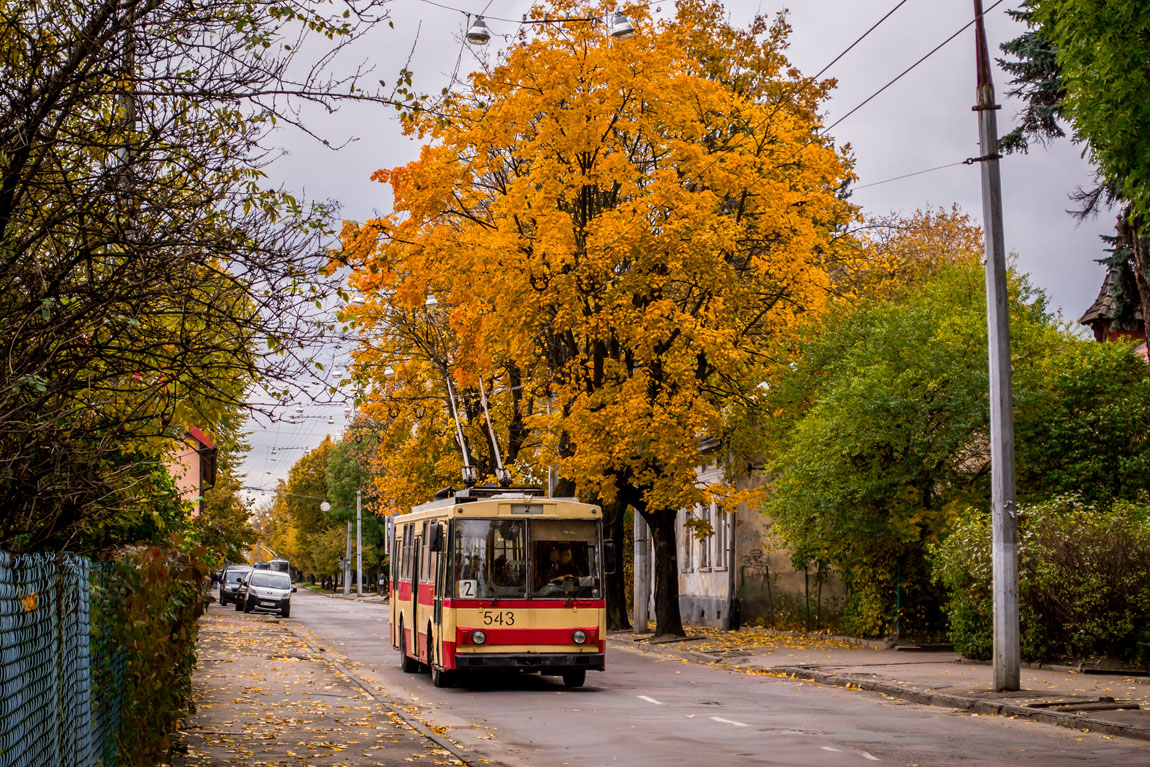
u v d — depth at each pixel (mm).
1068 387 27203
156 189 7262
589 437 30703
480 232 30953
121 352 7223
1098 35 12805
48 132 6965
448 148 30969
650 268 29984
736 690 20578
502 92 30656
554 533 20875
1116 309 30359
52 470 6895
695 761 12461
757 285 32188
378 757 12188
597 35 30781
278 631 39156
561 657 20453
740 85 35312
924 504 27797
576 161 30719
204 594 11664
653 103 30422
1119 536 21859
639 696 19562
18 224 7066
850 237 35781
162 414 7496
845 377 27766
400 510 46938
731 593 39125
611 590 39438
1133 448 26703
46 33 6980
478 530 20641
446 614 20406
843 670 22750
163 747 9812
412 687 21281
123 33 7023
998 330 19016
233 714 15742
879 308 29281
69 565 6492
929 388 26453
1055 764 12203
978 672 21828
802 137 32406
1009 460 18719
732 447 32750
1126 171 13203
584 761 12539
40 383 6254
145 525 11414
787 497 28281
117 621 8648
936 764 12188
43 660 5648
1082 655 22250
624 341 30359
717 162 30641
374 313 34594
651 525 34156
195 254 7094
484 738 14383
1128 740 14117
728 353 29672
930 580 29391
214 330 7348
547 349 35000
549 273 30188
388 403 41000
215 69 7418
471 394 39844
